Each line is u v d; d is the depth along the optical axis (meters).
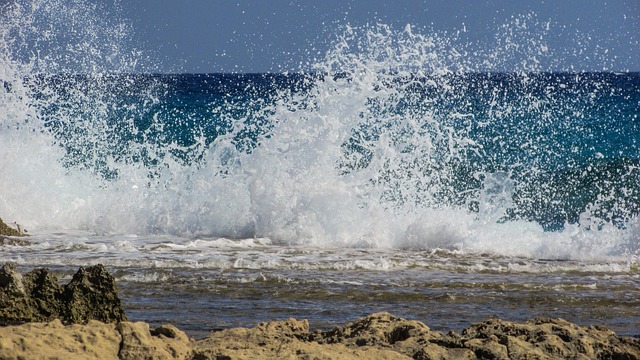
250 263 26.59
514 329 14.21
